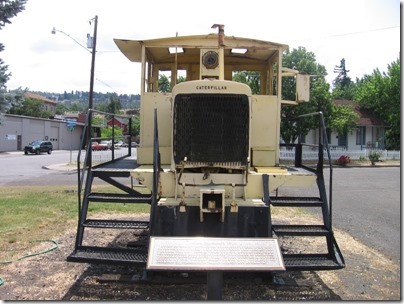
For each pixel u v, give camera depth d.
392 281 5.28
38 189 13.95
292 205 5.10
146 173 5.21
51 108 100.88
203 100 4.88
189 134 4.89
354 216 9.93
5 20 8.99
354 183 17.83
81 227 4.85
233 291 4.76
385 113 37.78
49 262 5.81
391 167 28.70
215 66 5.66
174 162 4.93
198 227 4.63
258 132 5.88
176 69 6.35
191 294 4.67
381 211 10.70
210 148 4.89
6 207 10.00
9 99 9.32
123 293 4.68
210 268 3.46
